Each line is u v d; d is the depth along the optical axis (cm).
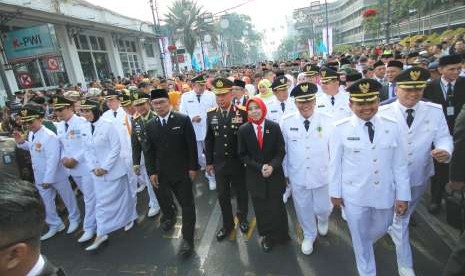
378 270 340
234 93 610
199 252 406
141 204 584
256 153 369
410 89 323
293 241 408
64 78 1598
